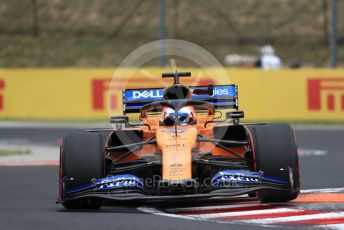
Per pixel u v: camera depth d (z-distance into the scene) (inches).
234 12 6451.8
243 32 6186.0
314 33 6200.8
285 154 1286.9
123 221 1167.6
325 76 3727.9
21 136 3299.7
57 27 6328.7
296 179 1299.2
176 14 6299.2
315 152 2524.6
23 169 2148.1
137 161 1347.2
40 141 3093.0
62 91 3919.8
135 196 1210.6
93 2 6628.9
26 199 1525.6
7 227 1152.2
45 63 5846.5
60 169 1311.5
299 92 3745.1
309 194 1505.9
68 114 3909.9
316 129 3452.3
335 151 2549.2
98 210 1315.2
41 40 6151.6
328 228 1092.5
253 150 1298.0
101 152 1293.1
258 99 3757.4
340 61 5841.5
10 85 3964.1
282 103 3750.0
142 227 1107.3
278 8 6515.8
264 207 1305.4
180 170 1204.5
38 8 6515.8
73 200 1296.8
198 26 6240.2
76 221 1181.7
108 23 6373.0
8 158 2474.2
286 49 5994.1
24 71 3954.2
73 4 6599.4
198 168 1346.0
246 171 1275.8
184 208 1311.5
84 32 6269.7
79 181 1269.7
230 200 1402.6
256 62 5260.8
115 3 6604.3
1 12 6441.9
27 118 3941.9
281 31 6220.5
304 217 1197.1
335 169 2020.2
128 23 6353.3
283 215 1217.4
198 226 1111.6
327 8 6505.9
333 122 3676.2
